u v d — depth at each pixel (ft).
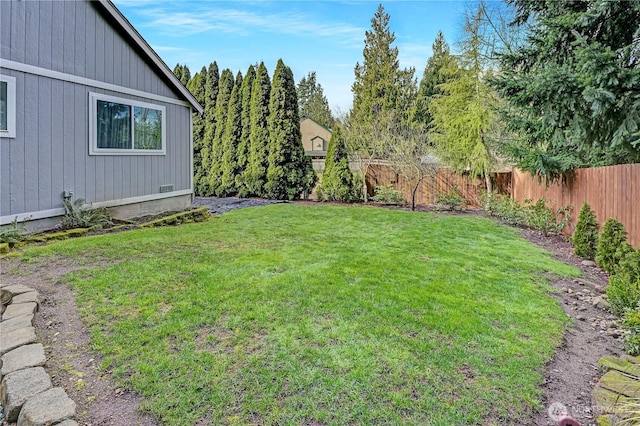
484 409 7.54
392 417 7.18
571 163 26.58
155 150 29.14
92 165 24.02
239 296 12.51
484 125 39.37
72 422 6.82
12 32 19.38
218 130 54.24
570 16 19.57
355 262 17.04
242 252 18.38
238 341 9.71
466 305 12.48
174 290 12.97
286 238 22.17
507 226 30.19
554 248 23.45
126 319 10.85
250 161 50.75
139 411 7.31
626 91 16.65
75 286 13.20
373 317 11.23
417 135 42.68
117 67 25.52
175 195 31.48
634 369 8.95
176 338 9.84
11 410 7.26
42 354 8.98
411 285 14.19
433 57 81.05
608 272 17.93
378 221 29.91
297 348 9.40
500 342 10.16
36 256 16.53
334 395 7.73
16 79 19.62
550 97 18.39
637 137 18.93
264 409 7.31
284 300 12.28
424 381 8.28
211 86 55.52
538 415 7.53
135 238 20.58
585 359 9.86
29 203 20.45
